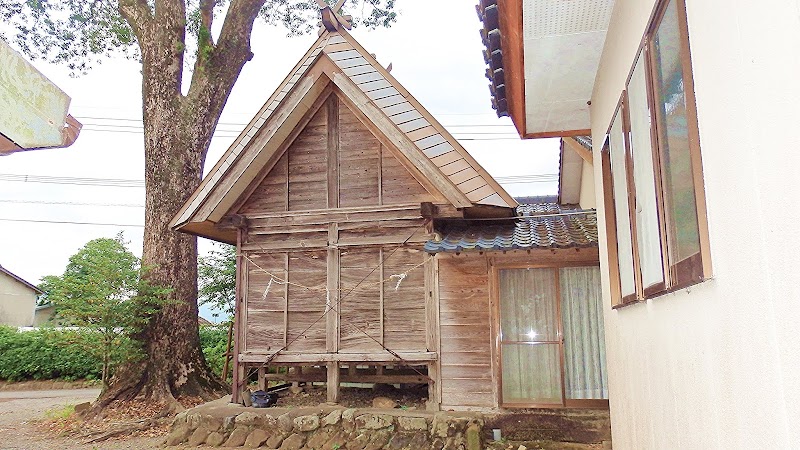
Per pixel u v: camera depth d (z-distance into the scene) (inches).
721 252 82.8
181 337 469.7
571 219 372.8
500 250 301.0
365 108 341.1
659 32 114.1
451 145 346.0
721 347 85.3
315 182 373.7
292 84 355.6
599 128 219.3
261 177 380.5
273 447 315.9
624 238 168.6
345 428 315.3
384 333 346.6
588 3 170.4
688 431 106.3
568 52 202.7
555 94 239.9
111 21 580.1
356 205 364.2
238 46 525.7
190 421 341.1
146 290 445.1
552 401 315.3
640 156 135.9
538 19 179.3
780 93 60.4
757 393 71.2
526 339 325.4
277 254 372.8
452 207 339.0
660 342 127.5
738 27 71.9
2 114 63.2
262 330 366.6
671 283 109.6
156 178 488.1
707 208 88.0
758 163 67.4
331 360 349.7
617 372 202.4
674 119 104.9
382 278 352.2
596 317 319.0
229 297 669.9
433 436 301.3
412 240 348.8
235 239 426.6
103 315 419.8
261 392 367.2
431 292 342.0
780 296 62.7
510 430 314.2
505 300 331.9
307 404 363.9
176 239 482.3
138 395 444.1
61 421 430.9
